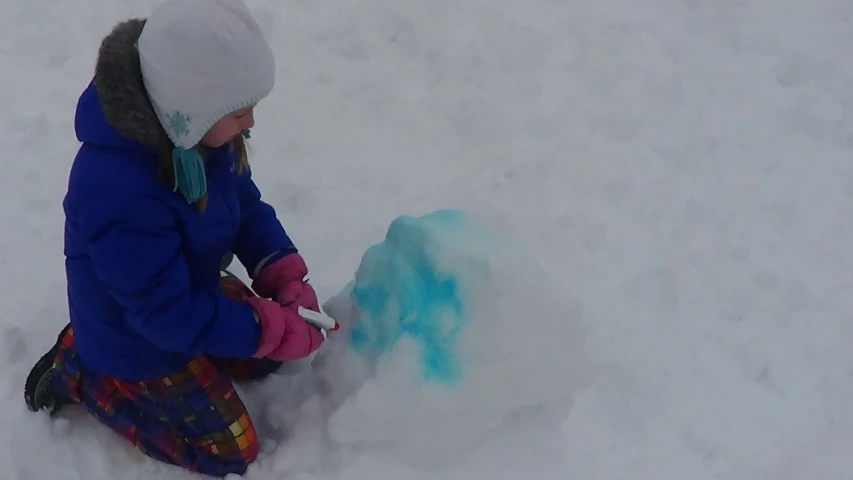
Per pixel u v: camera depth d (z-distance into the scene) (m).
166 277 1.51
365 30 3.32
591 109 3.09
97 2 3.34
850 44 3.52
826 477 1.98
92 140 1.44
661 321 2.32
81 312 1.64
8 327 2.10
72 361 1.84
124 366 1.70
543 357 1.72
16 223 2.44
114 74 1.36
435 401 1.68
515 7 3.52
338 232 2.50
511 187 2.73
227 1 1.38
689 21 3.58
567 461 1.90
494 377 1.70
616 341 2.24
